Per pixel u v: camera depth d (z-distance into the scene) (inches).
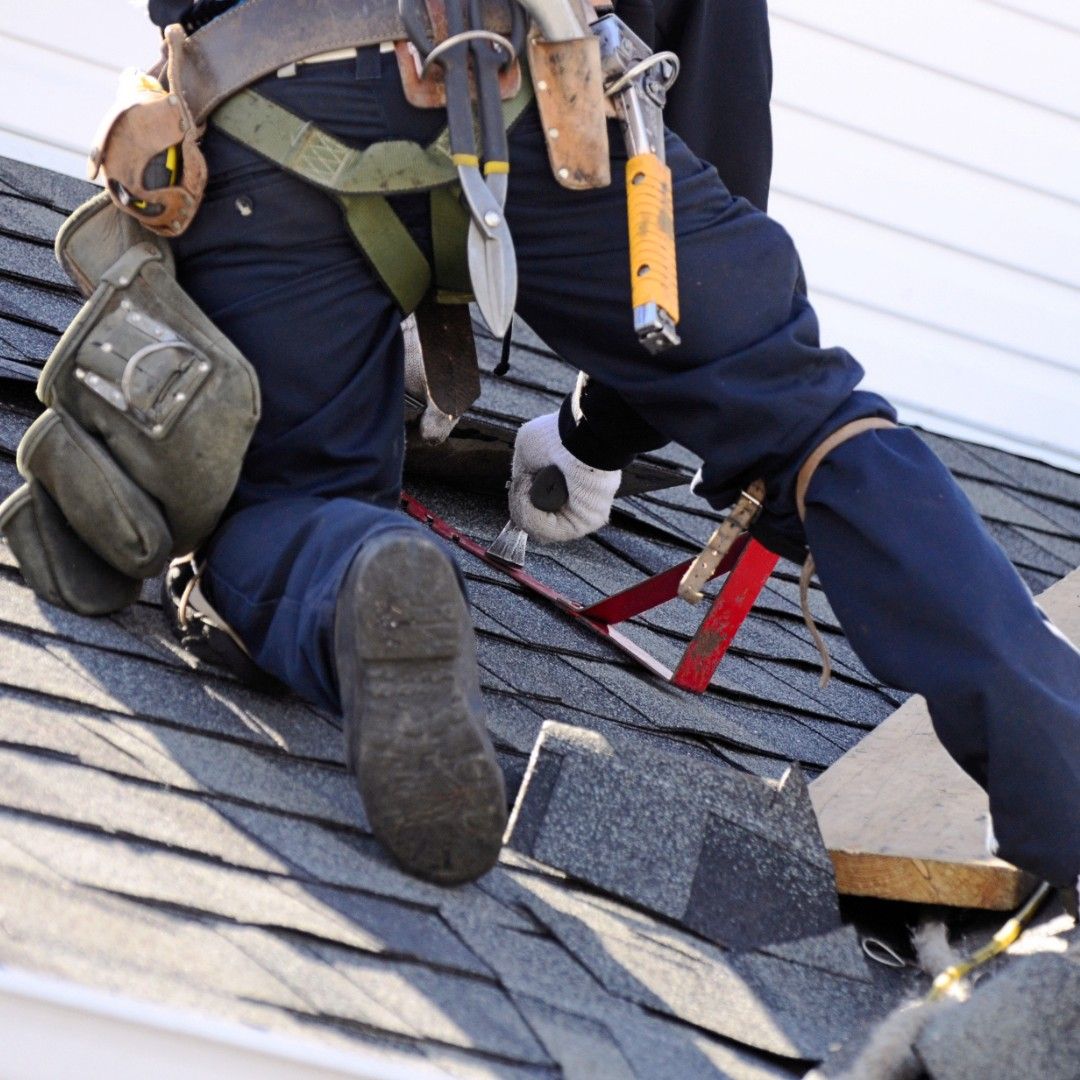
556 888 233.0
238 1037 175.5
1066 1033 200.5
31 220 386.9
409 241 251.6
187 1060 177.2
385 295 257.9
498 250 233.9
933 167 507.5
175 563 264.7
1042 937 242.7
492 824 216.7
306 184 245.6
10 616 247.6
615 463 322.3
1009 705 232.4
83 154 434.3
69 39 434.3
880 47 500.1
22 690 227.5
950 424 508.1
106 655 248.2
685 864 240.7
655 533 403.9
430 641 211.2
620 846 239.6
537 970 210.2
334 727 254.8
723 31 289.3
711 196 254.8
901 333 508.1
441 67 239.6
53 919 182.2
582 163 242.1
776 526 260.7
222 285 252.8
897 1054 206.1
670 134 256.5
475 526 362.3
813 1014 227.1
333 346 253.6
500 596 329.4
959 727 237.0
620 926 229.9
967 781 281.0
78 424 249.1
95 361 245.6
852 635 242.8
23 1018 174.4
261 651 243.4
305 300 251.0
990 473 490.9
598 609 330.0
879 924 260.7
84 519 249.9
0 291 352.2
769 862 246.2
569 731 246.7
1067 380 517.7
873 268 505.4
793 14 493.7
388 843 217.0
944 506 242.1
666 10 283.7
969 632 233.8
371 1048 181.3
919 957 251.1
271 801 225.3
